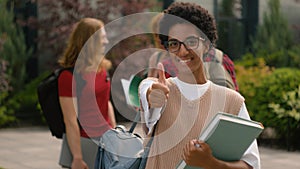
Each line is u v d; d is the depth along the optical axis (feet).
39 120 37.96
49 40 38.75
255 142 8.27
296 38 47.24
